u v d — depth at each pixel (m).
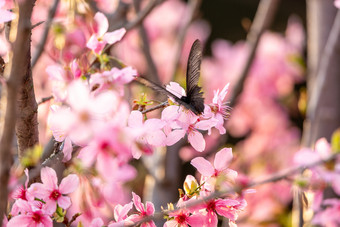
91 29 1.43
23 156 1.37
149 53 1.89
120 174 1.30
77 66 1.41
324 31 1.91
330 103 1.81
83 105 1.28
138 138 1.36
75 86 1.28
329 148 1.46
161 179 1.84
